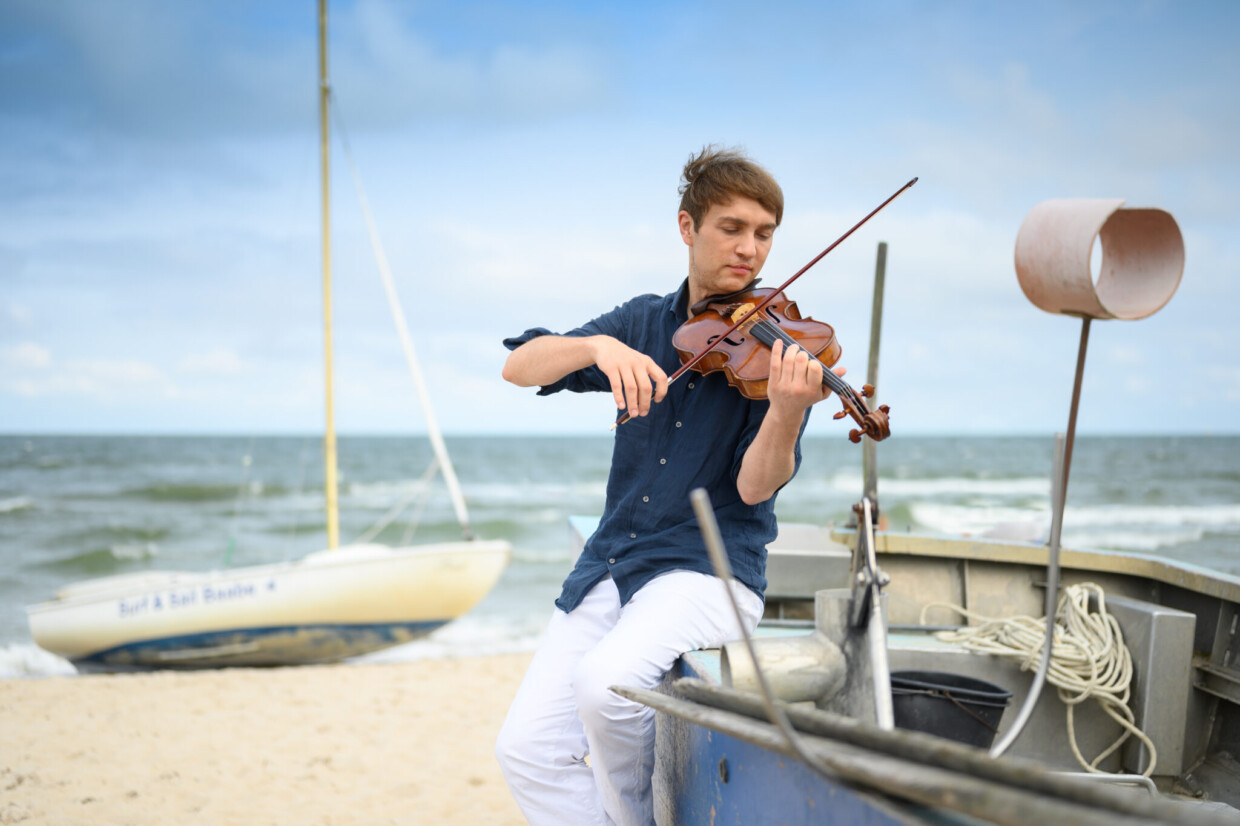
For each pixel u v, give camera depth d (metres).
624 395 2.00
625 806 2.08
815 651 1.74
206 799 4.88
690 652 2.07
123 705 7.04
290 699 7.20
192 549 22.25
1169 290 1.32
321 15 10.94
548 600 14.83
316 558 9.12
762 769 1.56
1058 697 2.68
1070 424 1.39
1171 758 2.56
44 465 42.72
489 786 5.12
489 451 54.47
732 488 2.19
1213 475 40.38
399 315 11.23
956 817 0.94
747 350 2.12
